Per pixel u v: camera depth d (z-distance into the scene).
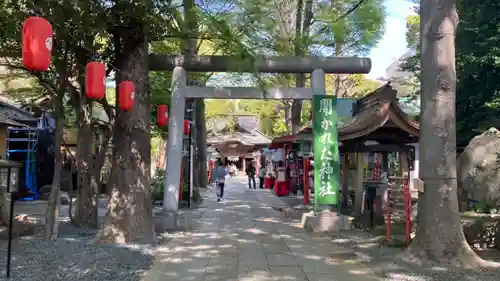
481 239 7.24
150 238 7.73
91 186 9.09
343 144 10.68
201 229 9.73
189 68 10.07
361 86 23.28
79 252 6.43
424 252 6.18
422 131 6.40
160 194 14.48
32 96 12.07
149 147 8.05
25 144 16.73
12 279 5.11
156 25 7.65
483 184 8.94
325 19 11.43
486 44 12.11
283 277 5.77
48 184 17.16
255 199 17.77
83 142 9.08
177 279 5.62
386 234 8.28
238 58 8.97
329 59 10.04
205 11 8.32
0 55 8.07
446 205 6.12
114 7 7.03
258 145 35.53
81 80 8.53
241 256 7.00
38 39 4.77
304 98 10.16
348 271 6.05
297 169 19.52
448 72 6.25
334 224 9.41
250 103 33.41
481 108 13.30
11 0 6.56
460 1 13.11
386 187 9.34
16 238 7.46
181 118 10.10
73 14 6.48
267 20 9.07
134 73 7.88
